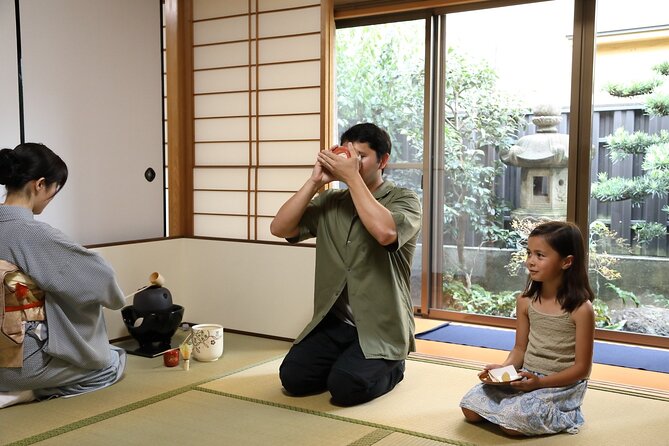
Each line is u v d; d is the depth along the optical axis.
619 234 4.18
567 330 2.52
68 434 2.46
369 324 2.89
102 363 3.00
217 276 4.30
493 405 2.51
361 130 2.90
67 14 3.85
